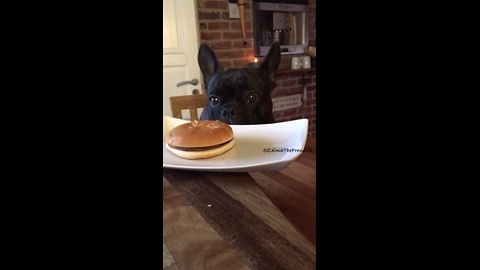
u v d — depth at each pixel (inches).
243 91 27.9
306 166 17.6
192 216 11.2
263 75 29.9
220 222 10.8
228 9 57.4
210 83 29.1
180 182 14.4
